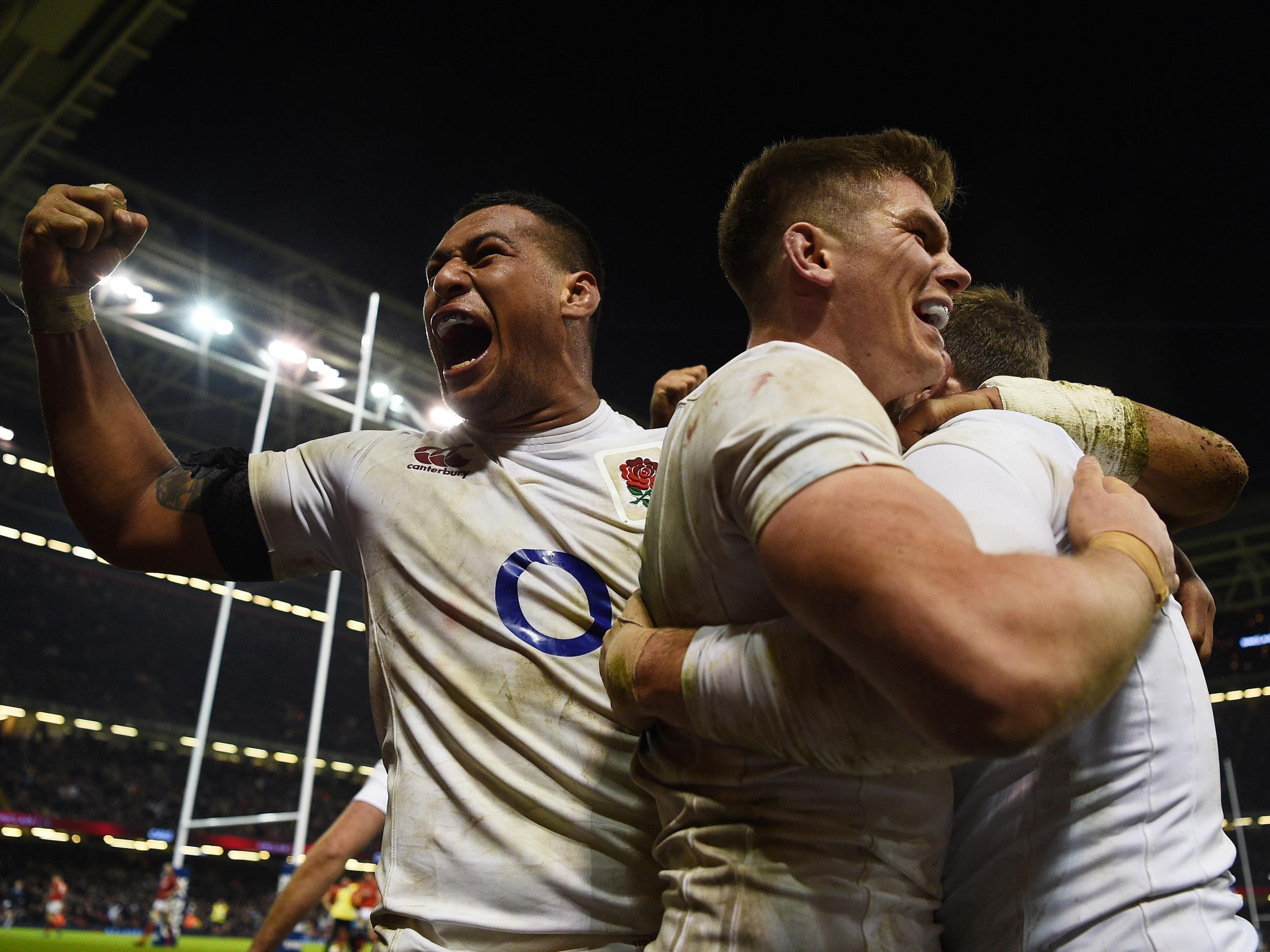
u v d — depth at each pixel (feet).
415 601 5.14
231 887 102.53
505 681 4.83
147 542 5.64
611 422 6.08
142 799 96.99
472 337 6.22
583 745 4.70
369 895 49.03
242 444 89.71
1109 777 3.31
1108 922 3.17
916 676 2.49
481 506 5.32
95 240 5.31
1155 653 3.50
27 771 93.50
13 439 89.45
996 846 3.45
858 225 3.99
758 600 3.21
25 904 86.79
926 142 4.29
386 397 76.43
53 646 100.12
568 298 6.10
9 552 100.78
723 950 3.10
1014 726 2.42
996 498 3.09
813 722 2.93
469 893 4.47
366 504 5.44
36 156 58.59
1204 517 4.68
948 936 3.61
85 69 50.93
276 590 112.06
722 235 4.50
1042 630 2.48
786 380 3.08
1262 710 110.63
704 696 3.15
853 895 3.13
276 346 65.67
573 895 4.40
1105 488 3.34
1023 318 5.94
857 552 2.56
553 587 5.05
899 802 3.27
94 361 5.59
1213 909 3.25
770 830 3.22
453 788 4.68
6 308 71.05
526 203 6.40
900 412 4.80
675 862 3.54
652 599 3.72
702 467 3.21
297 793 108.58
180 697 104.53
